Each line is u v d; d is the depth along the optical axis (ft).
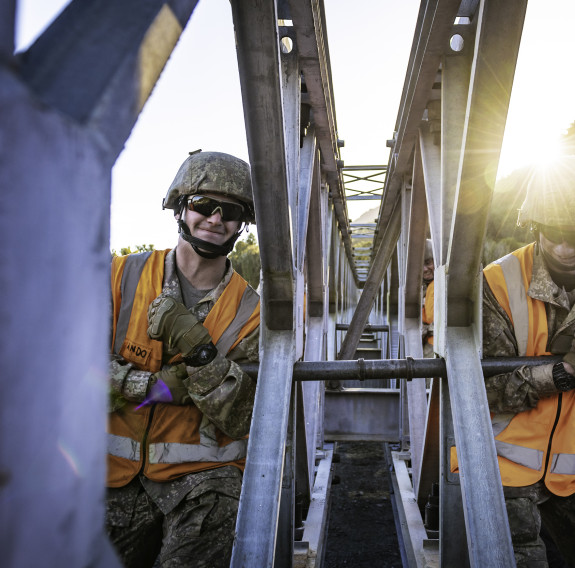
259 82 4.16
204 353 5.51
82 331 1.25
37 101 1.08
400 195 14.05
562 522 6.26
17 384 1.02
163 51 1.77
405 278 13.23
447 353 5.69
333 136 10.93
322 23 7.62
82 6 1.52
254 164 4.69
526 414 6.27
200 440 5.72
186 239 5.91
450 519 6.02
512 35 4.23
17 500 1.02
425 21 6.40
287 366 5.47
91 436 1.30
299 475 9.37
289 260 5.42
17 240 1.01
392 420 17.25
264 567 4.32
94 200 1.31
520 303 6.41
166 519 5.59
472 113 4.70
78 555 1.24
